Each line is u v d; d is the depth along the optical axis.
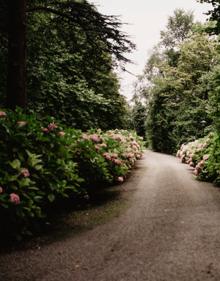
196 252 4.33
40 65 11.52
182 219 6.01
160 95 37.19
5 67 9.81
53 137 5.99
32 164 5.18
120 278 3.62
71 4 8.98
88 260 4.12
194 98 29.70
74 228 5.50
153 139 41.56
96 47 9.52
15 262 4.09
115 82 18.62
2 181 4.59
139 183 10.38
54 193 5.94
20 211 4.63
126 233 5.20
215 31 9.44
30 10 8.93
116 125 21.11
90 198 7.93
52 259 4.18
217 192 8.91
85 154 7.53
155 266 3.91
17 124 5.41
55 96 13.12
